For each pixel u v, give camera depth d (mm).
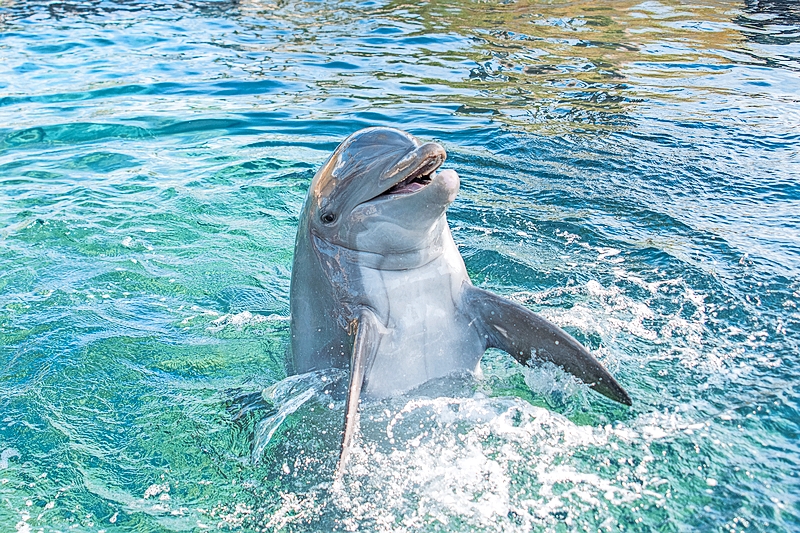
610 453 4207
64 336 5715
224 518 4039
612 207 7234
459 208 7348
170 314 6023
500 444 4320
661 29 14398
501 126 9523
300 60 12906
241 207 7750
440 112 10164
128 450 4574
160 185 8242
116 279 6484
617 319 5438
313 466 4324
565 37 14008
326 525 3938
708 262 6121
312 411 4672
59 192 8078
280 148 9203
